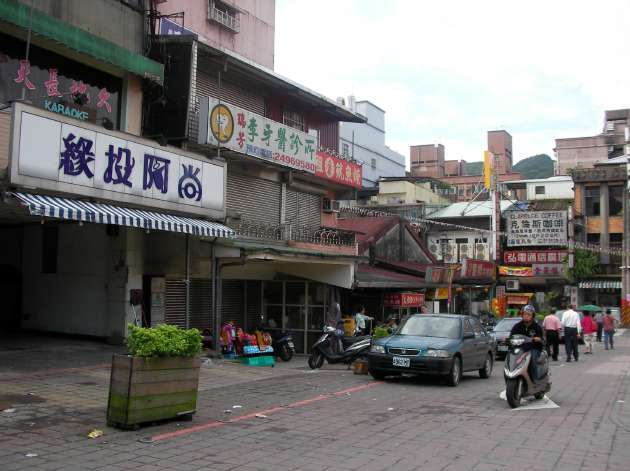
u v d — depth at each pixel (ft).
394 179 154.10
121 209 39.09
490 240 124.67
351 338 51.96
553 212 127.13
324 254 55.57
